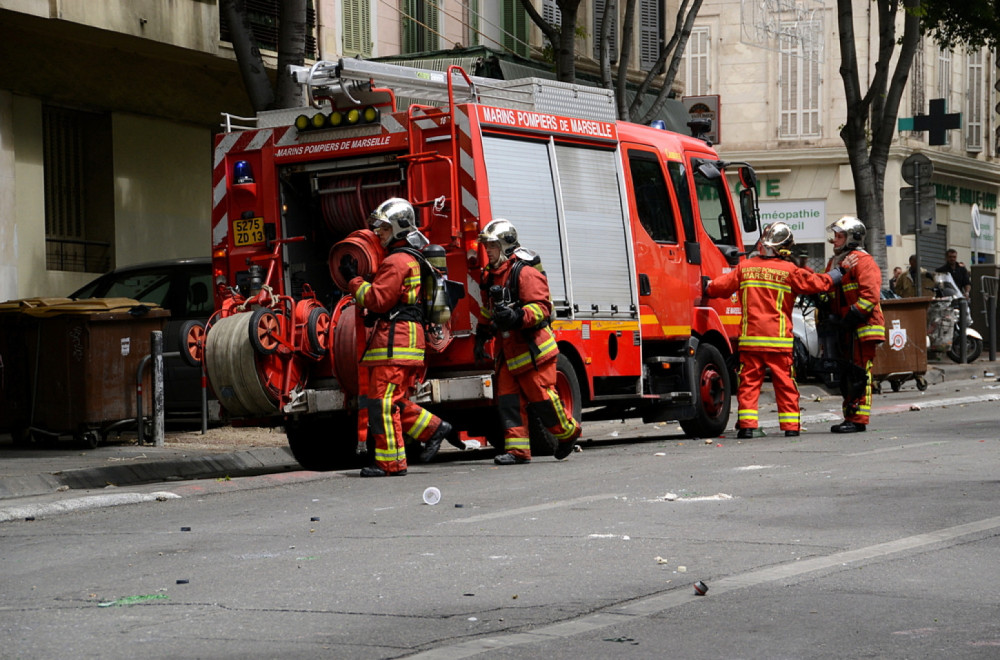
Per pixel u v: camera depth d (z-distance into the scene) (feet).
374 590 21.59
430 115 40.42
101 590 22.47
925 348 77.30
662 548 24.56
